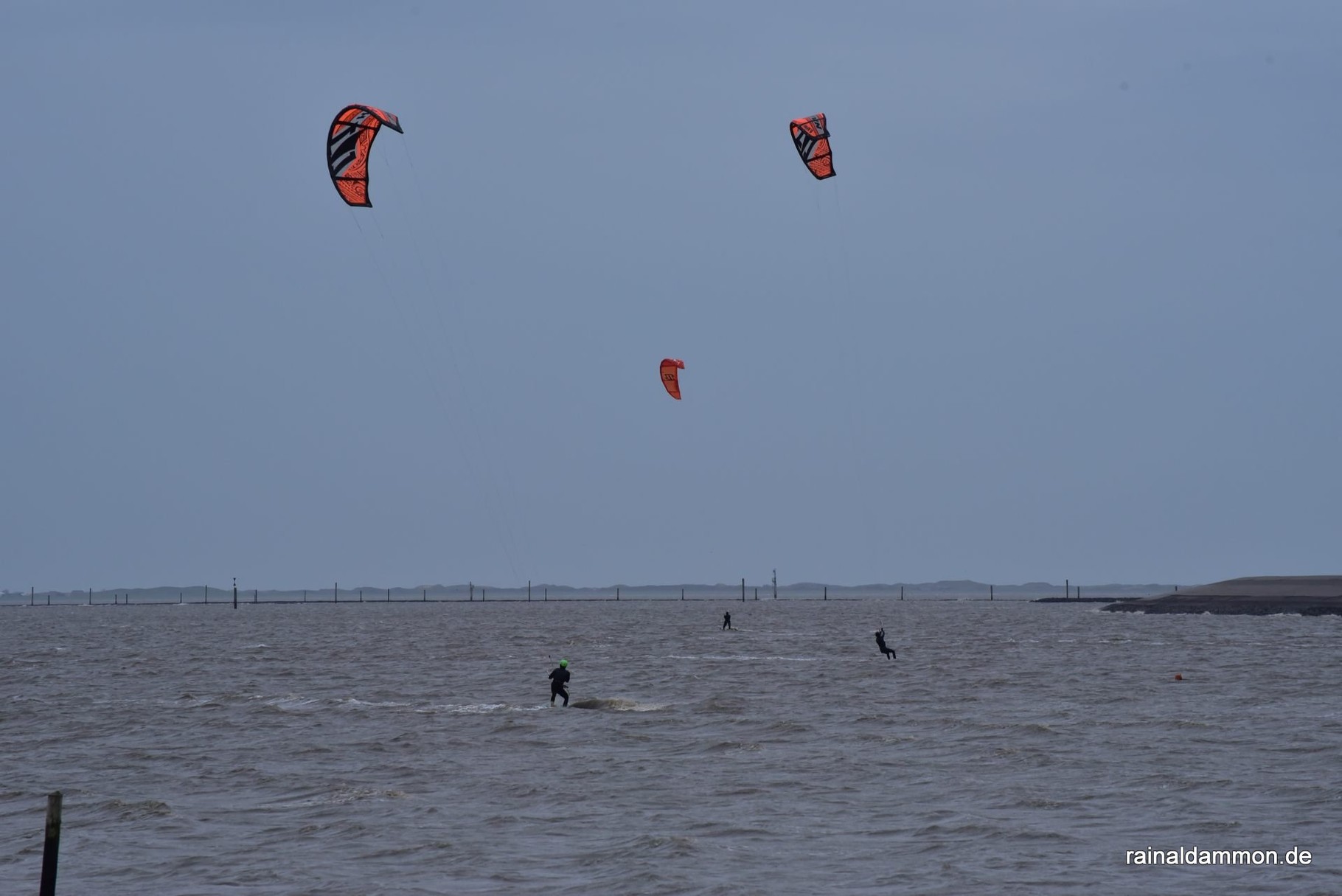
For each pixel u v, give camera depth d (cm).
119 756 7481
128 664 14925
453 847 5194
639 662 14450
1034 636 19825
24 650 18450
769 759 7088
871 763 6931
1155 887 4531
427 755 7325
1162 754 7050
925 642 18338
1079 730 8006
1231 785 6184
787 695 10331
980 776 6512
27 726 8875
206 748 7725
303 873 4838
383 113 8650
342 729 8462
